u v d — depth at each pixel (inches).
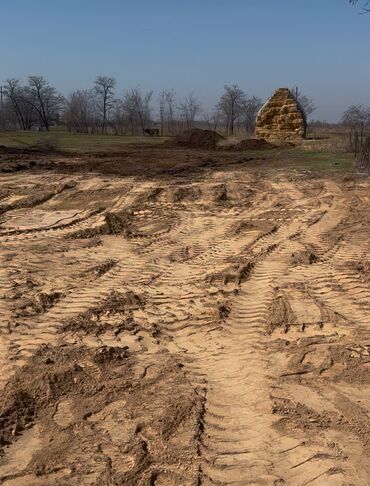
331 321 247.1
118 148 1134.4
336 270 316.8
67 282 301.6
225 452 160.2
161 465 154.9
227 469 153.3
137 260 343.6
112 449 161.8
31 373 201.5
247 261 332.8
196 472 151.7
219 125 2810.0
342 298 274.5
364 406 181.8
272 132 1203.9
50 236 403.5
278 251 360.2
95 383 196.4
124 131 2466.8
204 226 437.1
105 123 2706.7
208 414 179.0
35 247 371.9
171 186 605.9
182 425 172.4
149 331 240.1
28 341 230.2
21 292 283.7
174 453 159.5
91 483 148.5
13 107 3036.4
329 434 167.6
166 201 533.6
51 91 3070.9
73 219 458.9
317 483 147.8
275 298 274.7
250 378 201.6
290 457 157.9
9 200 534.6
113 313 258.7
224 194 562.9
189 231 421.1
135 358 217.0
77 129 2608.3
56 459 157.8
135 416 177.3
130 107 2503.7
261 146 1104.8
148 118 2566.4
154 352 222.7
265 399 187.5
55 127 3326.8
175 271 321.1
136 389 193.2
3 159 846.5
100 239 395.5
